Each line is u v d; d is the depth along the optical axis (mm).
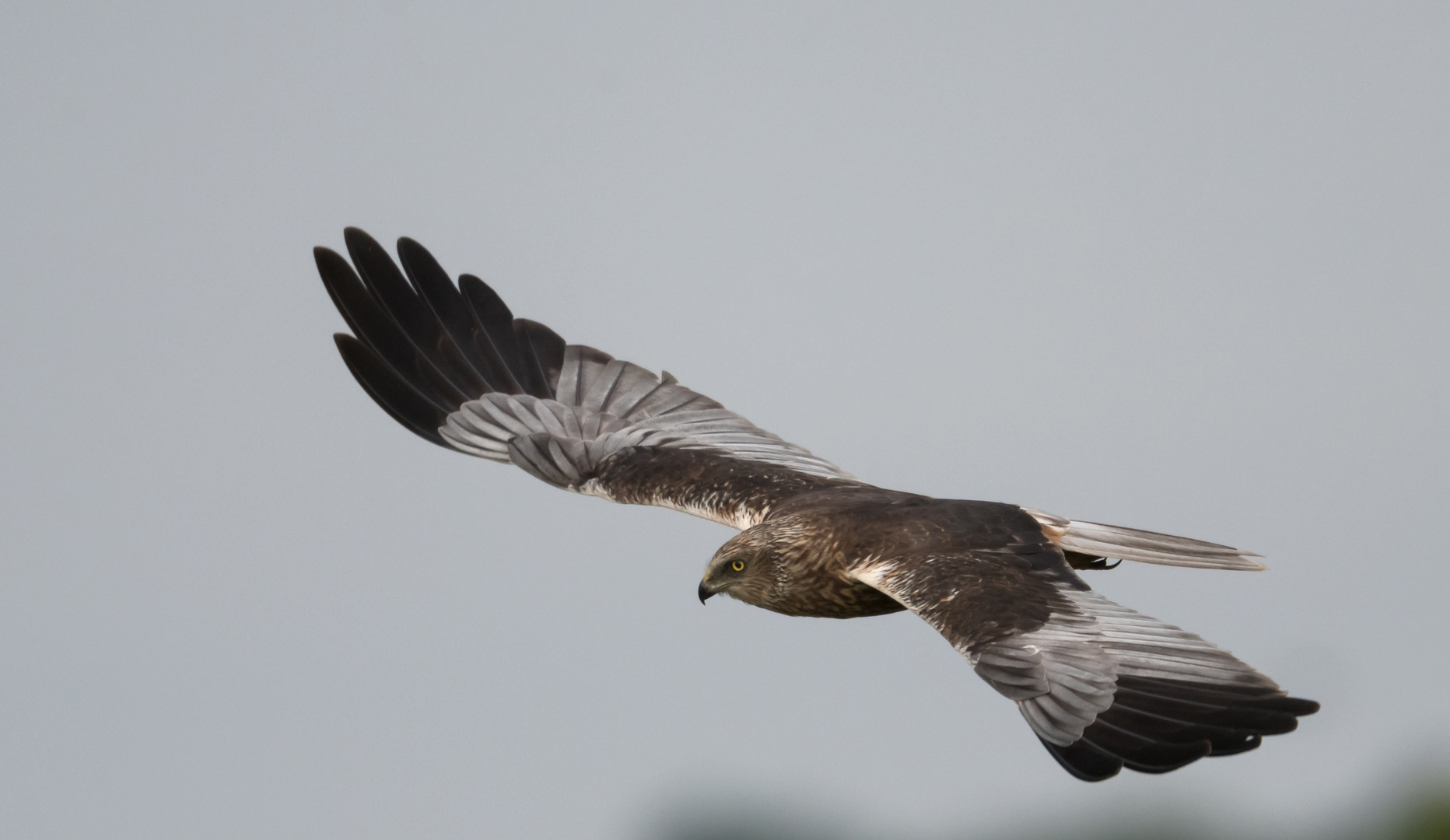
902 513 12742
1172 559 12898
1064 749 10094
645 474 14586
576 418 15445
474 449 15289
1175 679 10352
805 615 13125
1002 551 11984
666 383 15664
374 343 15844
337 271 15961
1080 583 11508
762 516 13688
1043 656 10625
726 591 13055
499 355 15891
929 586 11570
